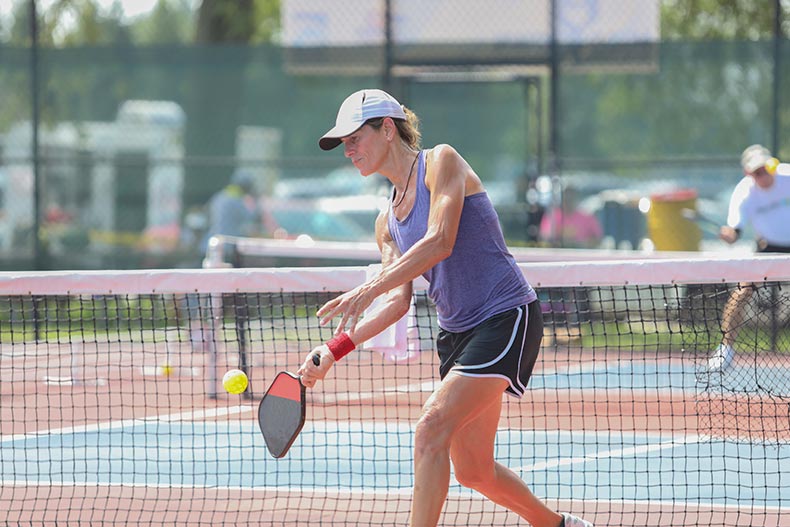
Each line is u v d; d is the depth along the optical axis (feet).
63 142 138.82
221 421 84.33
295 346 105.40
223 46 139.85
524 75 134.92
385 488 64.44
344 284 58.13
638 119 134.31
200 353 102.42
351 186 148.46
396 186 45.78
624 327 118.52
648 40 131.95
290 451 74.79
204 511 58.90
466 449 46.60
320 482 66.18
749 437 69.72
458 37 133.28
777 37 129.29
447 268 45.29
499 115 136.36
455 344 46.55
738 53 131.03
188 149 141.08
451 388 43.96
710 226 128.77
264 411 46.47
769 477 66.69
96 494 61.21
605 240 130.21
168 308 116.78
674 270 54.70
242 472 68.33
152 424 83.87
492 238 45.34
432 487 43.01
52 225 138.31
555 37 131.75
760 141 131.13
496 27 132.77
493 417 46.55
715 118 132.57
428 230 43.68
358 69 137.49
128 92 139.95
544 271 55.52
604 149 135.03
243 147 140.67
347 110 45.01
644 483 65.51
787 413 82.33
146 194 138.72
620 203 130.21
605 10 131.85
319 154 140.05
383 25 135.03
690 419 82.74
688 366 103.45
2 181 138.10
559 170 130.52
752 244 129.59
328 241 144.15
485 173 137.49
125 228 138.82
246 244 100.22
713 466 69.56
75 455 74.18
